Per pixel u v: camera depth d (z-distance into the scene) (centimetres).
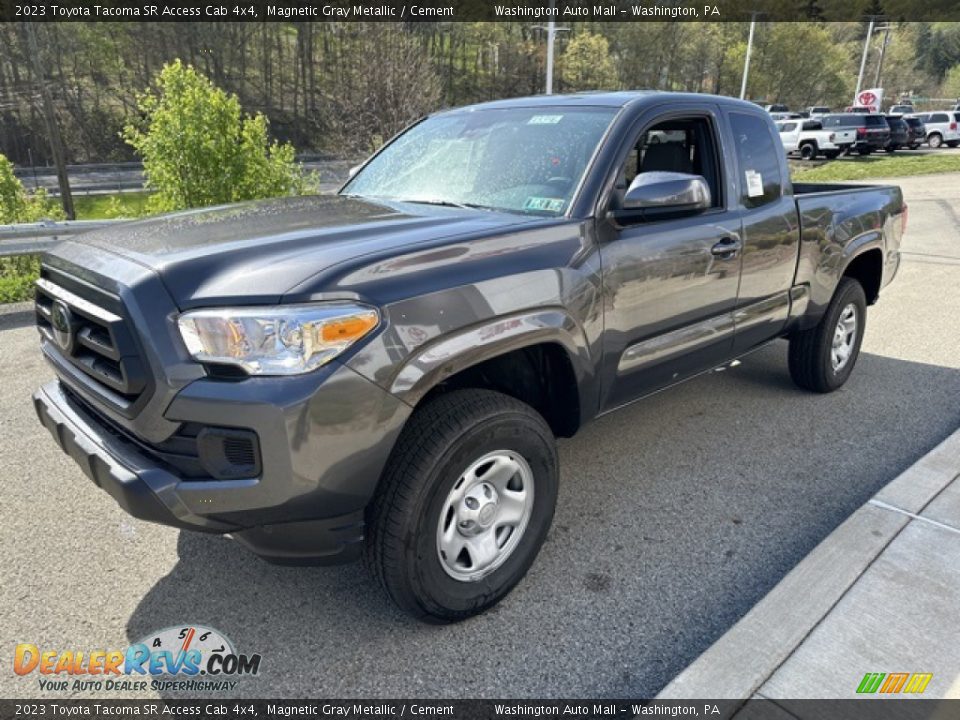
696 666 226
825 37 6700
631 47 6494
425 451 227
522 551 267
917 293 805
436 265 233
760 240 370
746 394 488
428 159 356
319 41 5956
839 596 258
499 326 242
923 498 324
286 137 5875
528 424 253
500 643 248
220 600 269
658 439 414
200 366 207
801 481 364
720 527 321
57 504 333
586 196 286
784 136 3247
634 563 294
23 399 461
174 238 251
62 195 3095
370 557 235
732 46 6600
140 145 1095
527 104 357
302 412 201
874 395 487
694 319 338
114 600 268
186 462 213
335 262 218
